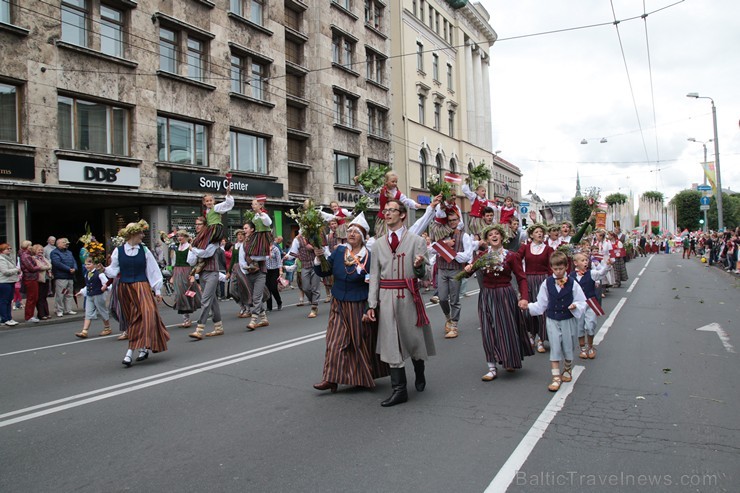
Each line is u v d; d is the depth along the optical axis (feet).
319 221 19.95
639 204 219.61
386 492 11.39
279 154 83.20
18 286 47.19
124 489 11.72
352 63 103.86
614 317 35.83
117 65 59.21
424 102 128.77
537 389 19.08
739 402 17.31
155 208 63.41
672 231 223.51
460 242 28.58
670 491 11.37
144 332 23.30
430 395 18.49
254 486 11.76
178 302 33.27
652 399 17.74
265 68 81.87
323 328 32.58
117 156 58.54
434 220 29.12
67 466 12.98
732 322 33.12
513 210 29.96
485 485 11.66
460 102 146.30
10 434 15.21
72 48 54.60
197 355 25.49
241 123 76.13
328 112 94.68
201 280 30.25
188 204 67.05
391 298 17.28
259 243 33.01
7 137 50.39
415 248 17.37
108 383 20.70
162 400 18.25
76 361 25.11
